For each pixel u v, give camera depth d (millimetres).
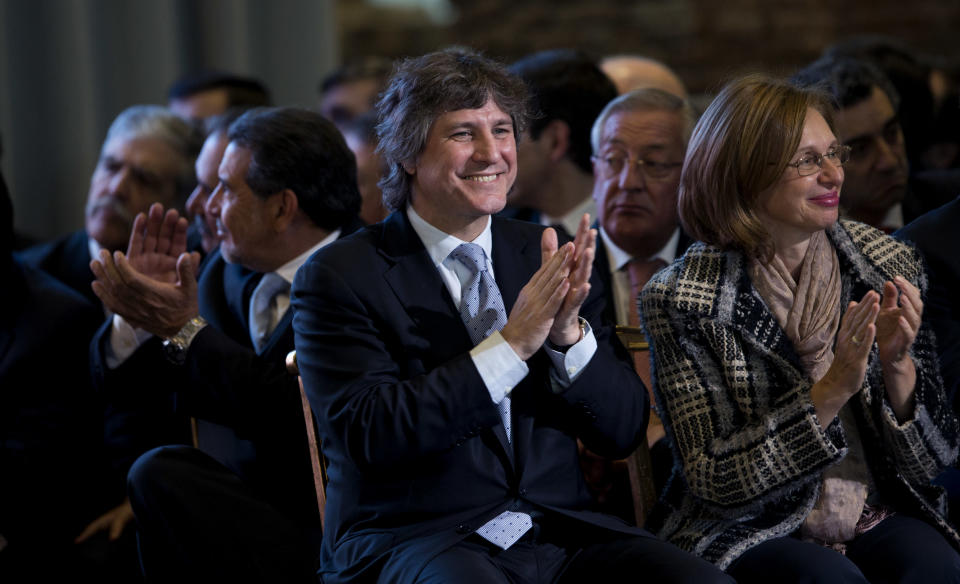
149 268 5699
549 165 7152
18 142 9570
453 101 4613
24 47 9586
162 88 10516
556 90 7070
